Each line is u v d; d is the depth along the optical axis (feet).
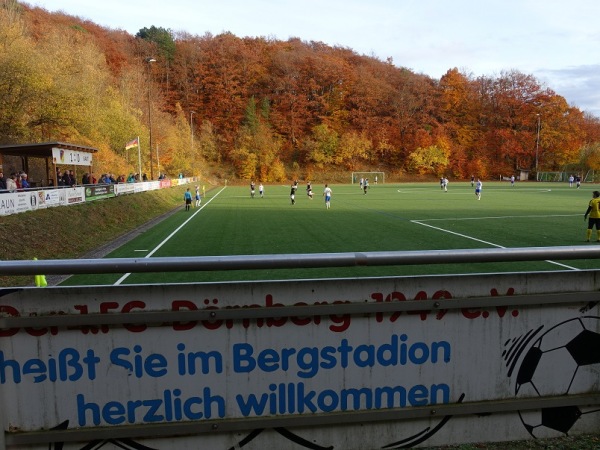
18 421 6.87
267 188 224.33
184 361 7.06
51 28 184.65
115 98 169.07
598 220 48.67
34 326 6.67
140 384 7.02
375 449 7.60
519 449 7.74
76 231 54.13
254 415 7.30
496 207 93.86
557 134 300.40
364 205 102.27
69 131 122.31
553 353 7.89
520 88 318.65
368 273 32.30
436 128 325.21
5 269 6.27
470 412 7.73
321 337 7.30
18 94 107.04
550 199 118.32
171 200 116.67
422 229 59.77
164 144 214.28
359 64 375.25
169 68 330.34
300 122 325.01
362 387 7.49
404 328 7.48
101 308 6.79
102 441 7.01
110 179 99.60
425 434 7.71
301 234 56.34
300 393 7.36
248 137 295.69
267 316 7.06
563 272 7.75
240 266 6.68
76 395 6.92
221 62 325.42
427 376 7.63
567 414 8.01
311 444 7.45
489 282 7.59
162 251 46.47
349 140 308.81
